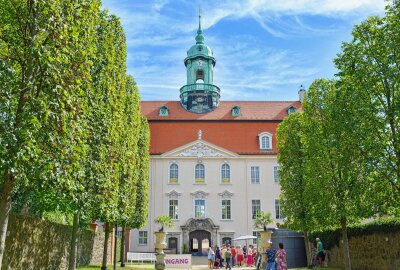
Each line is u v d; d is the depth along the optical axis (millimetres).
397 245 23172
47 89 12398
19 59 12445
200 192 55406
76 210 18531
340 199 23312
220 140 57156
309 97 26547
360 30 20250
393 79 18906
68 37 13320
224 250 40188
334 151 22766
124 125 25609
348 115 20734
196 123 58500
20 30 12805
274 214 54844
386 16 19641
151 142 56938
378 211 20625
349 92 20859
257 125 58406
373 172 20031
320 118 25828
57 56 12406
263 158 56188
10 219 16938
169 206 55062
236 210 55062
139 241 53938
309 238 38156
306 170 26094
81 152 13805
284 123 35125
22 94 12055
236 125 58406
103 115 19500
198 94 60688
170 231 54094
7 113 11383
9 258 16875
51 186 12562
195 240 54531
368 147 19672
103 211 20156
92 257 32438
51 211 26625
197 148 56406
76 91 13906
